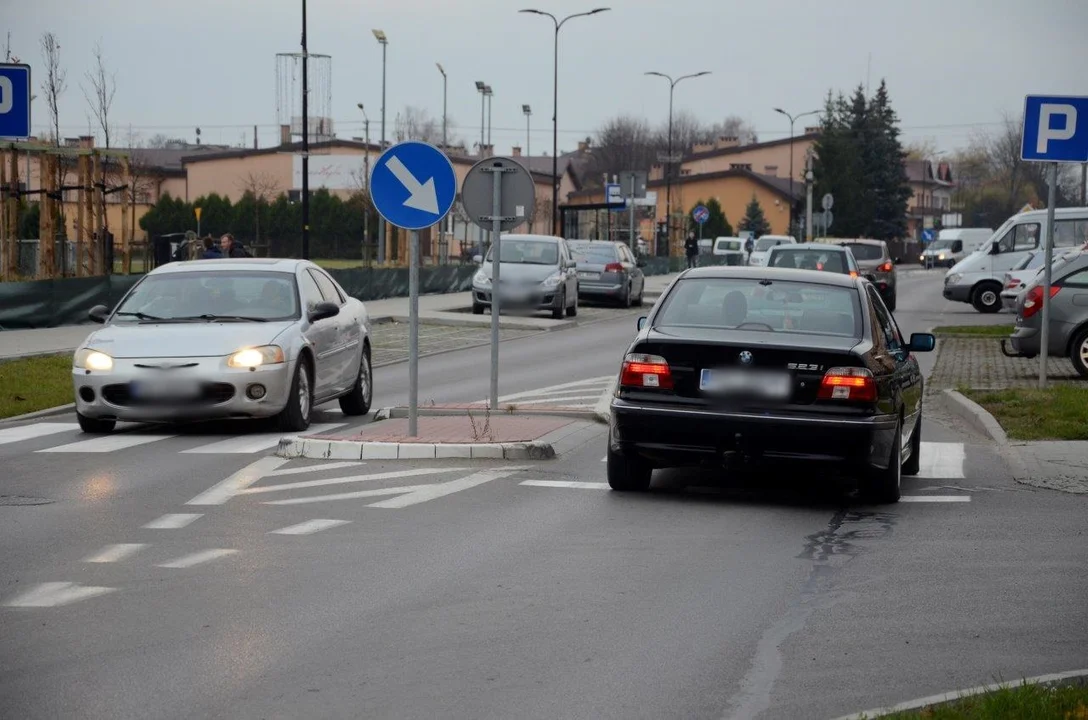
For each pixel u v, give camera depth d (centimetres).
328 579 1187
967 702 800
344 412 2516
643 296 7012
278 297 2295
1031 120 2552
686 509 1562
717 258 11706
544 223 13612
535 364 3569
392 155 1958
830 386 1523
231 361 2095
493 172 2342
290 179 13638
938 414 2547
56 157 5034
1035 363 3494
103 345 2139
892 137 17825
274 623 1036
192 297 2295
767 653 971
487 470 1817
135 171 10906
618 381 1595
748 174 17312
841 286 1678
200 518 1467
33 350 3300
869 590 1174
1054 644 1000
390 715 823
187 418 2109
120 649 962
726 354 1545
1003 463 1956
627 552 1320
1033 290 3038
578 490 1675
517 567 1243
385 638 998
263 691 867
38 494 1614
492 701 852
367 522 1452
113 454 1947
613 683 895
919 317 5612
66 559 1259
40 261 4988
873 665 943
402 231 8269
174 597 1116
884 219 17725
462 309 5472
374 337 4381
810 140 19975
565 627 1035
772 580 1209
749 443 1529
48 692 861
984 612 1098
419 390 2930
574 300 5466
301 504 1556
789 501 1638
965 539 1410
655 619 1062
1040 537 1422
